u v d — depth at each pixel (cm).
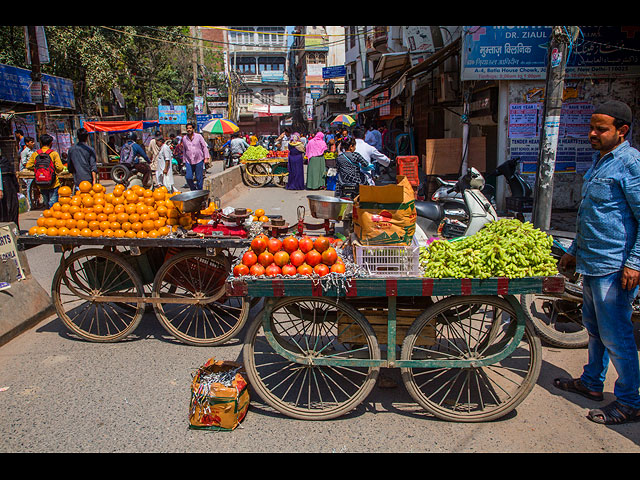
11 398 366
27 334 491
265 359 432
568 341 446
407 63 1438
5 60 1647
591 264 322
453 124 1434
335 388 383
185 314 541
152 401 361
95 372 407
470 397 367
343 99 4141
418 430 327
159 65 2969
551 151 596
